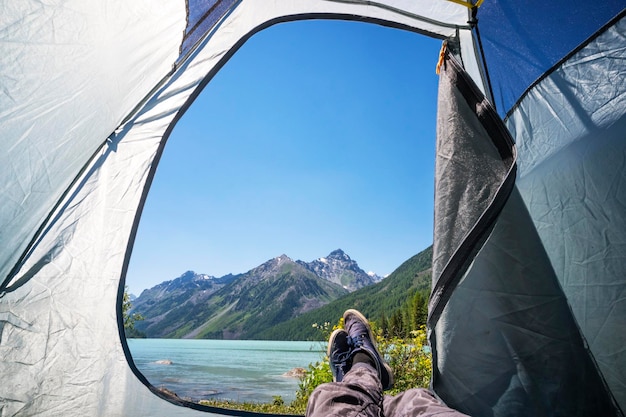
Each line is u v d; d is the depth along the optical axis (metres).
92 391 1.62
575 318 1.23
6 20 1.25
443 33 2.34
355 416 1.09
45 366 1.56
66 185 1.64
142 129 1.92
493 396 1.21
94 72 1.51
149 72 1.80
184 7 1.73
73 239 1.69
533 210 1.60
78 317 1.65
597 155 1.37
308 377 3.59
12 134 1.38
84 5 1.39
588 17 1.52
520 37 1.82
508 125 1.89
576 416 1.13
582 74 1.51
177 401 1.79
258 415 1.91
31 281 1.60
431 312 1.30
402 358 3.30
